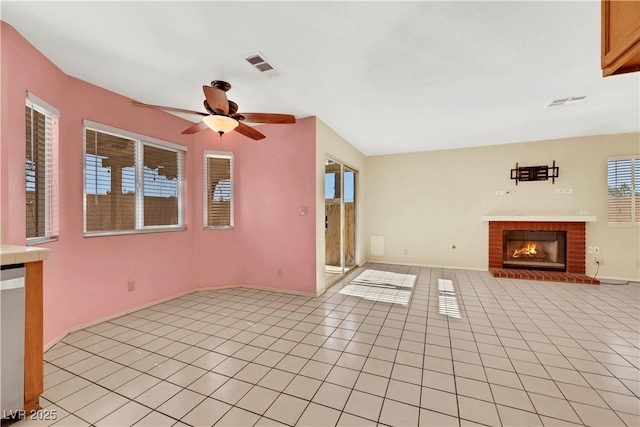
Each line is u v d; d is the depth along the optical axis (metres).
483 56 2.45
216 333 2.83
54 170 2.60
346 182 5.60
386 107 3.62
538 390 1.92
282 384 2.00
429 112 3.79
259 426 1.62
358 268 5.86
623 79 2.86
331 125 4.36
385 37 2.19
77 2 1.78
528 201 5.32
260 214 4.35
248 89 3.08
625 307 3.53
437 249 5.97
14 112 2.07
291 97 3.30
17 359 1.66
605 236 4.89
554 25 2.05
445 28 2.08
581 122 4.21
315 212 4.00
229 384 2.00
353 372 2.14
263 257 4.35
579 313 3.33
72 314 2.83
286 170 4.17
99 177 3.07
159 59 2.48
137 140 3.44
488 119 4.06
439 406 1.77
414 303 3.72
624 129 4.59
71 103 2.77
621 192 4.82
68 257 2.76
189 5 1.82
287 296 4.04
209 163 4.38
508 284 4.62
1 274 1.60
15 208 2.08
